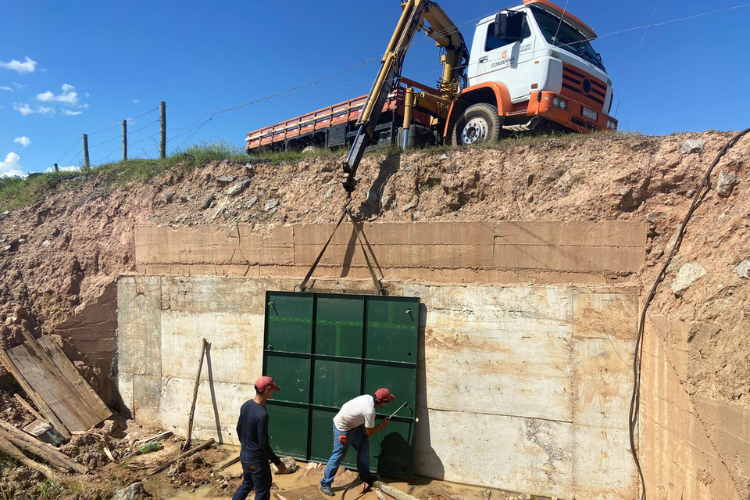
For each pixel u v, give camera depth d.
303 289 7.37
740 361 3.92
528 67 8.36
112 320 8.66
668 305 5.18
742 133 5.61
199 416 7.88
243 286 7.74
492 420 6.32
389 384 6.75
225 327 7.80
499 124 8.70
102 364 8.61
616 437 5.75
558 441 6.00
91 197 10.26
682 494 4.59
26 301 8.89
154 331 8.32
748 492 3.60
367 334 6.93
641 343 5.61
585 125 8.64
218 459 7.21
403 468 6.57
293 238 7.73
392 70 8.86
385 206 7.64
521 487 6.14
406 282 6.88
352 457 6.90
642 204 6.08
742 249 4.53
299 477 6.68
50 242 9.73
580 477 5.88
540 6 8.76
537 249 6.36
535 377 6.14
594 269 6.09
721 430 3.99
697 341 4.48
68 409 7.74
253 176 9.10
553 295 6.12
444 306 6.62
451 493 6.19
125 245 9.05
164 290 8.26
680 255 5.45
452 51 10.84
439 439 6.56
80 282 9.09
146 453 7.43
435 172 7.70
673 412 4.82
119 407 8.57
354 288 7.15
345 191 8.12
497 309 6.36
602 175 6.49
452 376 6.53
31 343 8.24
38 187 11.08
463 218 7.03
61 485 6.37
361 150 8.00
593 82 8.85
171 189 9.48
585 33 9.54
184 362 8.05
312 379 7.17
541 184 6.86
